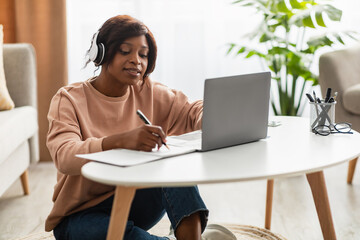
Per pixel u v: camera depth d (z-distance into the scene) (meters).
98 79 1.73
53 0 3.45
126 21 1.63
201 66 3.79
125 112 1.77
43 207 2.72
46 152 3.60
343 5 3.73
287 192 2.94
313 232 2.37
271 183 2.35
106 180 1.22
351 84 3.04
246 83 1.52
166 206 1.58
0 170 2.42
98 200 1.64
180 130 1.90
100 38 1.64
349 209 2.63
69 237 1.65
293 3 3.12
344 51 3.13
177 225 1.54
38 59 3.50
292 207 2.70
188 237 1.53
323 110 1.72
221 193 2.96
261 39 3.10
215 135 1.49
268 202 2.37
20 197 2.89
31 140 2.95
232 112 1.51
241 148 1.52
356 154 1.46
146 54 1.67
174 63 3.78
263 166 1.33
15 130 2.56
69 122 1.59
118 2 3.67
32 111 2.92
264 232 2.32
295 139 1.65
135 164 1.33
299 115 3.70
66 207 1.65
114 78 1.69
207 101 1.44
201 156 1.43
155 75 3.78
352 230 2.37
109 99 1.72
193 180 1.22
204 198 2.88
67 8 3.63
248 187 3.05
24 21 3.46
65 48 3.50
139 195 1.71
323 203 1.81
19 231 2.41
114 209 1.30
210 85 1.44
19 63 2.96
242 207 2.73
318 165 1.35
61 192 1.65
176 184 1.21
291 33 3.79
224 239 1.85
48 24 3.47
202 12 3.73
